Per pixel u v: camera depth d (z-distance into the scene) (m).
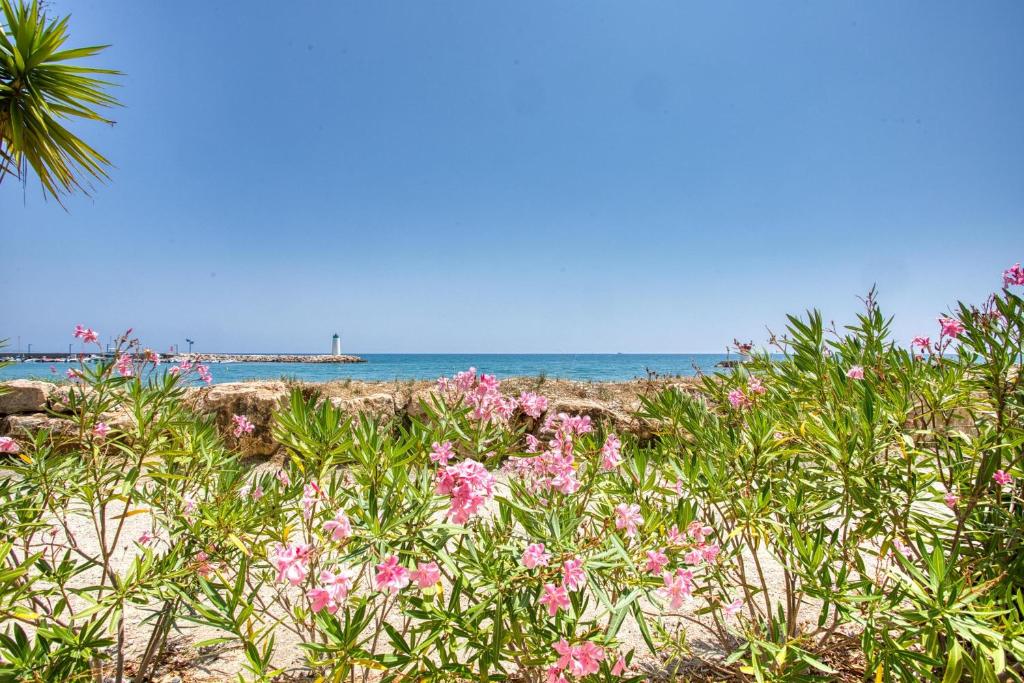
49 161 5.33
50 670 1.51
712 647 2.41
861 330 2.42
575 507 1.79
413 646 1.46
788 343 2.43
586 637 1.55
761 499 1.83
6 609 1.45
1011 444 1.72
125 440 2.21
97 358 2.04
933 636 1.41
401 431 1.77
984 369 1.93
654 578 1.45
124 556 3.15
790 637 1.98
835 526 2.85
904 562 1.55
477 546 1.64
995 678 1.36
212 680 2.10
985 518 1.95
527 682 1.74
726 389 2.64
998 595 1.71
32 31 4.98
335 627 1.38
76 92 5.36
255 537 1.86
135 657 2.27
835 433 1.85
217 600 1.47
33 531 1.95
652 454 2.25
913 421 2.18
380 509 1.58
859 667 2.05
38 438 2.09
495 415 1.93
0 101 5.02
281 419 1.65
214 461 2.25
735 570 2.07
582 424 1.93
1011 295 1.79
